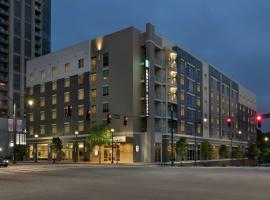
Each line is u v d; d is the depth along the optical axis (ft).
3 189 63.31
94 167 154.30
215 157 301.84
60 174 106.11
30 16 437.58
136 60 225.56
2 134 301.63
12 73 408.46
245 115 390.83
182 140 231.09
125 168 145.38
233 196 52.70
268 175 100.63
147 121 223.51
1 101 396.78
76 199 49.52
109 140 216.33
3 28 410.11
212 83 305.53
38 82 285.43
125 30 228.43
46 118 274.98
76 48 256.52
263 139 410.11
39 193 56.95
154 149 222.69
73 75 256.73
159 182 76.95
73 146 250.78
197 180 82.33
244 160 334.03
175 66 247.29
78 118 249.75
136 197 51.57
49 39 464.24
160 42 238.27
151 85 225.15
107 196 52.75
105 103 233.76
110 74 232.73
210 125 295.69
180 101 250.57
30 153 284.82
